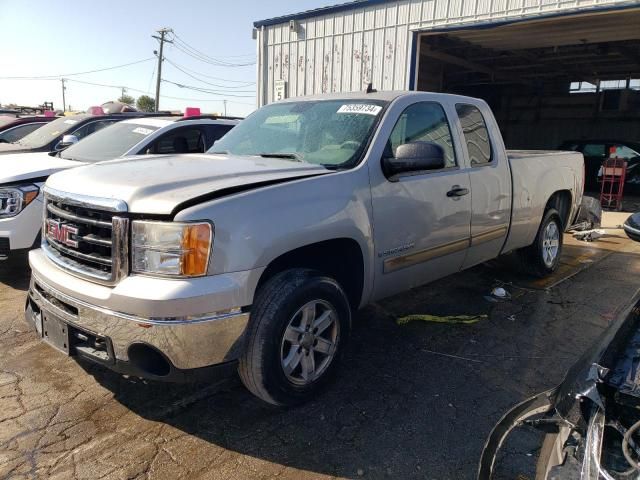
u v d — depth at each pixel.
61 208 3.19
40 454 2.77
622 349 1.95
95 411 3.19
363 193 3.47
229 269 2.74
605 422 1.74
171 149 6.63
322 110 4.20
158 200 2.73
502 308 5.12
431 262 4.14
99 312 2.75
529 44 15.21
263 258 2.86
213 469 2.70
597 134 22.08
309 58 14.14
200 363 2.75
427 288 5.71
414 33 12.12
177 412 3.21
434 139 4.21
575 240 8.55
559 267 6.73
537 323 4.75
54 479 2.58
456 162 4.36
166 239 2.66
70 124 8.22
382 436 3.01
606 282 6.09
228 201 2.79
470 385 3.61
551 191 5.78
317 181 3.22
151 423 3.09
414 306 5.13
